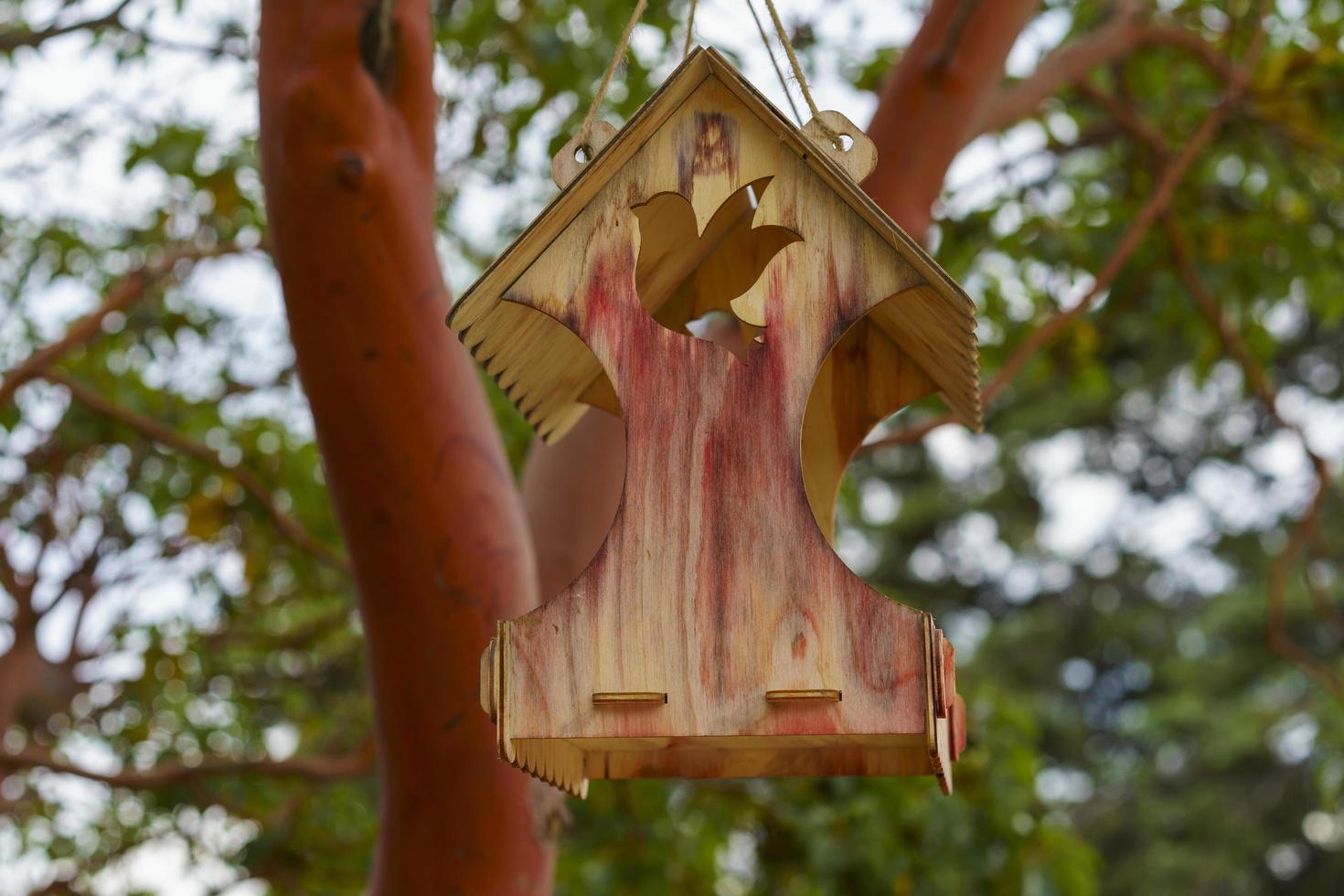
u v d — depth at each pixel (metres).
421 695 3.82
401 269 3.69
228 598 8.38
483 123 6.78
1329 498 22.83
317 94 3.64
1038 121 7.58
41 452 8.05
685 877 6.94
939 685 2.52
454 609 3.78
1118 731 25.34
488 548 3.82
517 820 3.89
